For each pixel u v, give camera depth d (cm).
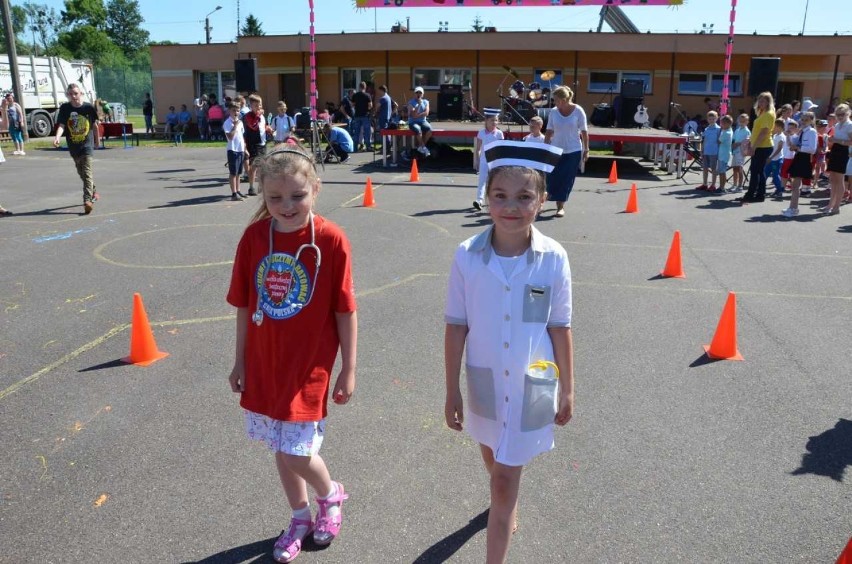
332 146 1769
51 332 532
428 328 549
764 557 285
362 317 573
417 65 2698
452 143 2497
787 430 393
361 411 409
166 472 343
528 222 239
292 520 288
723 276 721
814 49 2433
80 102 1002
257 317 262
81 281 668
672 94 2625
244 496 324
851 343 530
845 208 1151
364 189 1294
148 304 600
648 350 512
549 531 300
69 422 392
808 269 754
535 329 245
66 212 1031
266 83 2838
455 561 281
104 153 2059
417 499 323
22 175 1489
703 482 339
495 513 252
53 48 8306
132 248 802
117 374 457
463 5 1811
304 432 263
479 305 248
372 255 782
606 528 303
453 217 1016
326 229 264
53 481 334
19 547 286
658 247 855
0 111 2391
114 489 328
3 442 370
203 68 2911
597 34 2433
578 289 667
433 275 702
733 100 2602
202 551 286
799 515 313
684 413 412
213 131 2666
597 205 1176
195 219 980
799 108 2208
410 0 1828
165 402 418
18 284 657
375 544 291
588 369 475
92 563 278
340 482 336
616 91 2641
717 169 1327
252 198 1166
